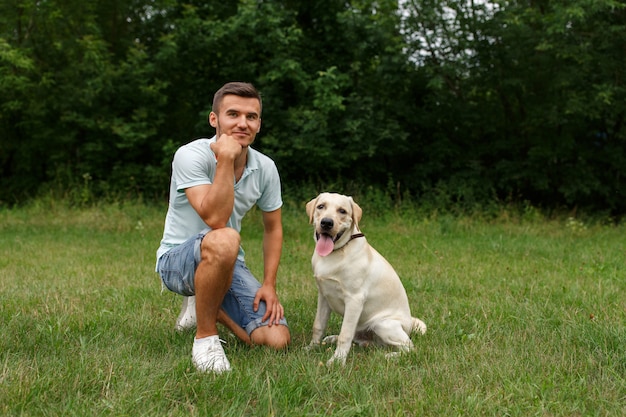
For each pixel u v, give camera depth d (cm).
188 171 327
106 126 1310
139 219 1102
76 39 1295
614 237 1002
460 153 1380
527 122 1285
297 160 1266
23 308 425
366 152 1251
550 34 1170
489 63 1301
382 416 245
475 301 484
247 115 336
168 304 462
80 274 595
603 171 1339
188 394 264
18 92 1365
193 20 1297
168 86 1416
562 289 527
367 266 351
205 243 300
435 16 1262
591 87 1228
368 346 371
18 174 1520
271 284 359
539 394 272
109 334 360
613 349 337
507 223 1124
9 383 258
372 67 1415
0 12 1308
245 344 357
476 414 249
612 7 1109
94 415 237
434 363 315
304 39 1341
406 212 1175
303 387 273
